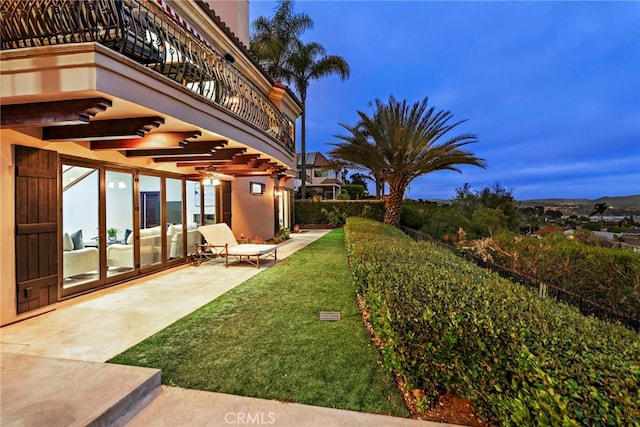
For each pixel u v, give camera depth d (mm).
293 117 15352
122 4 3873
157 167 7492
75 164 5355
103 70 3320
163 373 3051
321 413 2506
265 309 4855
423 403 2500
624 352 1848
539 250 6492
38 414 2326
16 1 3680
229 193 11164
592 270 5387
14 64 3316
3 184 4176
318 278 6812
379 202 20109
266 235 14156
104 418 2359
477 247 7953
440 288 3020
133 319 4461
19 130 4355
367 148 14688
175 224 8305
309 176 36094
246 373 3055
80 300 5328
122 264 6590
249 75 10703
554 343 1935
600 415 1460
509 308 2506
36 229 4598
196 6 7285
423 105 13812
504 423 1987
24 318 4410
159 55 4973
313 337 3840
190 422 2426
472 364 2197
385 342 3016
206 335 3902
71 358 3316
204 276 7117
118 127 4387
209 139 6047
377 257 4527
